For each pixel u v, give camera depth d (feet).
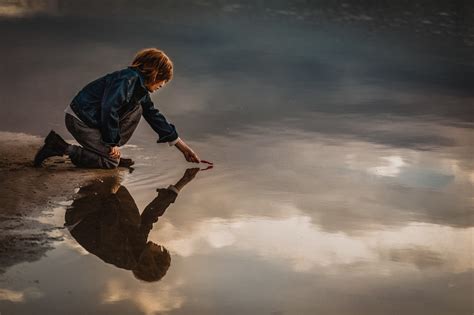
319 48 29.55
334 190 14.08
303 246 11.43
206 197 13.50
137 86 14.43
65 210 12.50
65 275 10.15
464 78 25.18
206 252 11.11
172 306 9.39
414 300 9.76
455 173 15.39
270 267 10.64
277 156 16.12
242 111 19.85
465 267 10.84
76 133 14.61
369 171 15.34
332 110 20.36
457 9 39.86
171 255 10.94
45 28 31.04
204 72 24.45
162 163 15.35
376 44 30.63
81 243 11.23
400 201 13.62
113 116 14.21
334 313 9.34
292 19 36.24
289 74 24.75
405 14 38.09
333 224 12.39
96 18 34.19
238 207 13.03
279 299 9.66
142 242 11.39
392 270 10.67
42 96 20.35
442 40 31.94
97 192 13.43
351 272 10.54
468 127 19.15
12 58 24.97
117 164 14.87
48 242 11.19
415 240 11.80
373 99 21.83
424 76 25.26
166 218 12.42
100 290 9.76
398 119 19.70
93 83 14.74
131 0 40.29
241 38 30.94
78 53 26.30
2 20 32.40
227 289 9.90
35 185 13.60
